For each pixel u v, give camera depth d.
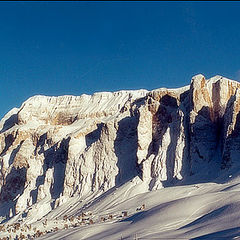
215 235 70.31
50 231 114.62
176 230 82.50
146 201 112.75
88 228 99.50
